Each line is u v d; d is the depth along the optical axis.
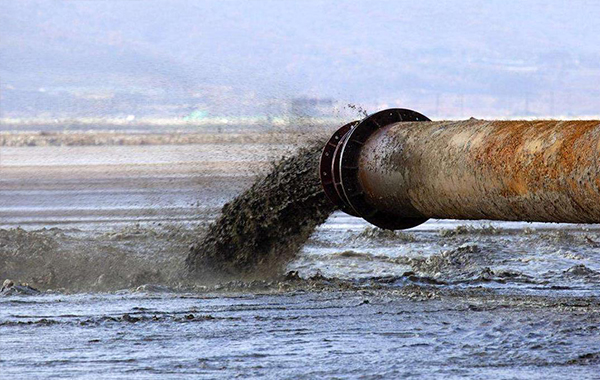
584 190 42.97
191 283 55.88
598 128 44.16
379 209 55.47
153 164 183.50
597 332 39.66
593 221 44.25
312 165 58.53
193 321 43.22
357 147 55.59
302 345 38.06
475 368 34.16
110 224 87.94
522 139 46.81
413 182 51.69
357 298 49.38
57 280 56.66
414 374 33.41
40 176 154.12
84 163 190.62
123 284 55.31
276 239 58.25
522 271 60.50
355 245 73.69
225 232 58.19
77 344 38.59
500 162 46.84
